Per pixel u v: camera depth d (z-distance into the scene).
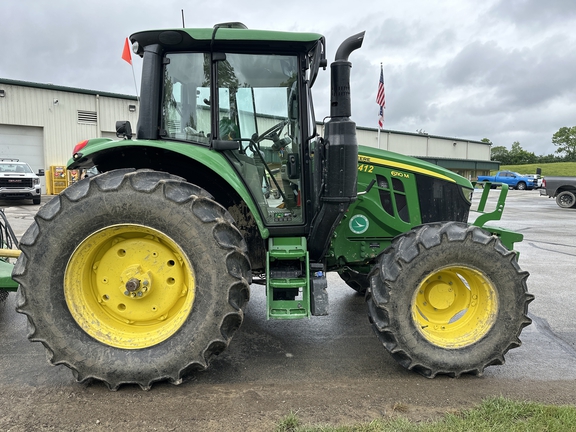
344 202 2.80
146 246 2.71
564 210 16.42
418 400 2.61
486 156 43.62
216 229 2.57
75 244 2.57
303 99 3.06
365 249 3.56
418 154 36.81
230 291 2.58
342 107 2.74
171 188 2.58
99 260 2.74
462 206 3.67
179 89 3.04
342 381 2.85
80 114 20.23
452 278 3.06
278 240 3.04
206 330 2.59
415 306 2.85
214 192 3.29
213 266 2.57
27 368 2.95
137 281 2.65
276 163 3.14
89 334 2.62
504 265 2.83
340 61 2.70
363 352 3.33
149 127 2.97
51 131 19.58
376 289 2.87
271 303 2.81
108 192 2.54
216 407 2.49
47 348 2.56
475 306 3.01
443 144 39.03
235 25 3.18
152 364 2.59
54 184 19.52
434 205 3.61
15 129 19.00
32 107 19.03
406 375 2.94
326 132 2.78
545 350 3.44
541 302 4.71
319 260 3.15
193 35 2.85
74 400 2.54
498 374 2.99
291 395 2.65
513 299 2.86
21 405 2.48
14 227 9.30
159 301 2.73
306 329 3.82
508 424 2.33
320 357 3.23
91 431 2.25
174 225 2.55
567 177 17.39
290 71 3.07
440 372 2.86
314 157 3.01
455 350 2.86
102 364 2.58
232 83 3.04
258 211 3.13
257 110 3.09
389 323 2.79
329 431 2.23
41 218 2.54
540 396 2.70
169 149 2.81
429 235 2.83
